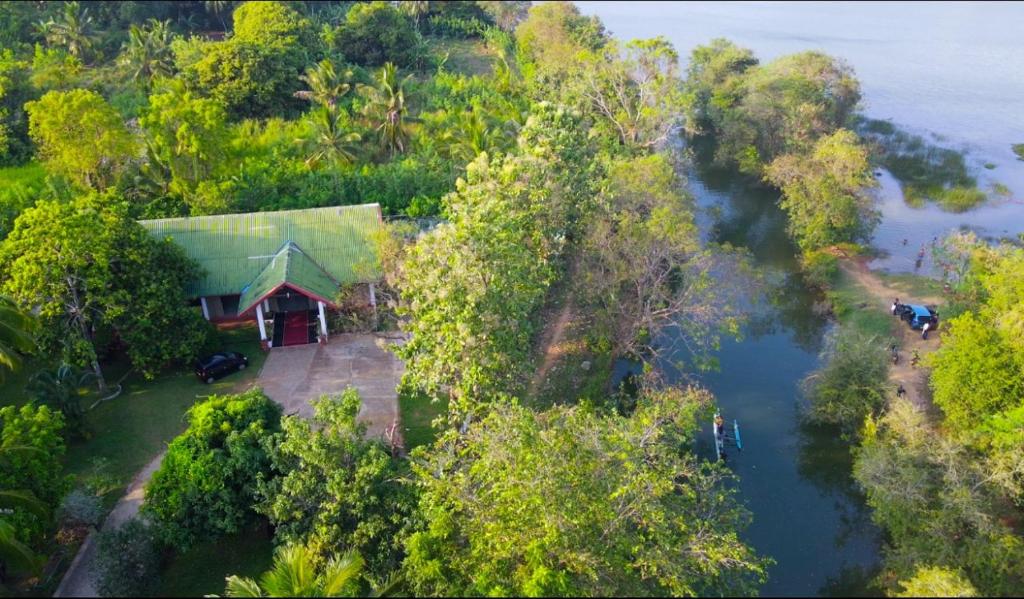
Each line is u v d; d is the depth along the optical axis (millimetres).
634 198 56688
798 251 69375
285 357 47750
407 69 111750
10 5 101500
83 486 35500
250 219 52688
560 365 50125
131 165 63438
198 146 59500
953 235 58625
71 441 39312
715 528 30016
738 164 90438
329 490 30219
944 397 40500
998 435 34812
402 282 42125
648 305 48812
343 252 51875
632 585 26516
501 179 47281
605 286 49312
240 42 86312
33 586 30656
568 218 54000
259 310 47250
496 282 35719
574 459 28891
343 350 48625
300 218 53125
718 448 43250
